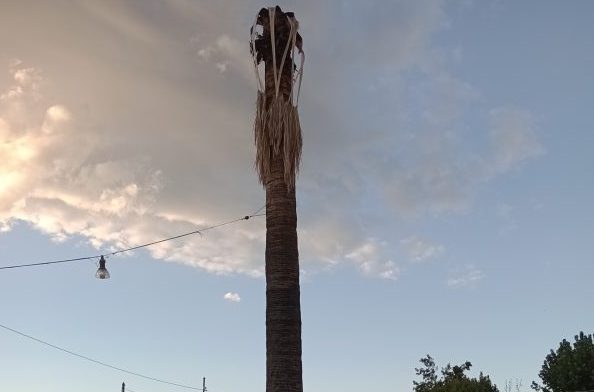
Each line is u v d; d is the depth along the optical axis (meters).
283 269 11.20
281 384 10.56
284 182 11.77
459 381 40.84
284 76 12.46
